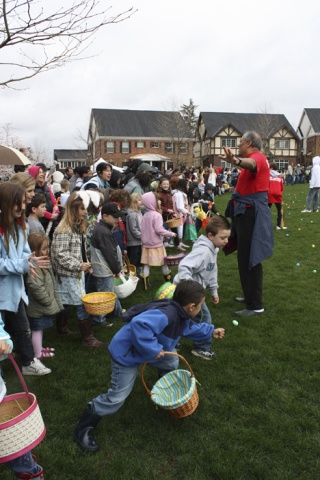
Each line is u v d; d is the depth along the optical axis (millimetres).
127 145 49125
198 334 3227
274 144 52594
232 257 8406
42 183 6145
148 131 49781
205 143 53531
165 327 2797
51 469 2684
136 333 2666
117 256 4957
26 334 3697
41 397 3492
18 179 4141
